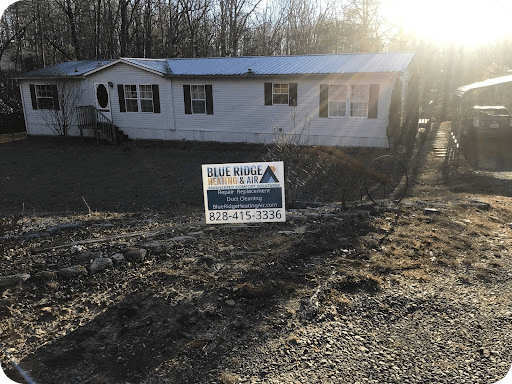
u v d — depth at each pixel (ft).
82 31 131.03
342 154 27.61
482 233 22.65
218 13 126.52
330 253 19.21
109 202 35.73
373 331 13.20
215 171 19.80
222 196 19.95
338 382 10.78
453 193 35.88
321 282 16.06
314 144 60.80
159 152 60.59
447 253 19.56
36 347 12.05
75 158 57.67
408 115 60.64
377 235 21.77
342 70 56.29
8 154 60.90
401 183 40.83
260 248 19.38
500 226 24.21
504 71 118.73
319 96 58.70
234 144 64.49
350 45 132.05
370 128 57.31
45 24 130.00
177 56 116.88
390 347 12.37
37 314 13.69
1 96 98.02
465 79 127.13
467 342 12.64
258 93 61.98
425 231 22.62
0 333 12.59
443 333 13.12
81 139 73.67
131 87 69.10
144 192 39.37
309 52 141.08
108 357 11.67
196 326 13.11
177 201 35.83
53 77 71.92
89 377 10.88
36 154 60.95
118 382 10.69
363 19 126.93
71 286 15.57
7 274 16.11
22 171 49.44
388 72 53.36
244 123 64.13
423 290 15.94
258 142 64.03
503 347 12.34
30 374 10.92
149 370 11.16
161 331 12.82
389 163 49.42
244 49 135.54
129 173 47.93
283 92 60.75
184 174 46.96
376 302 14.93
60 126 75.51
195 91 65.57
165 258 18.24
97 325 13.12
